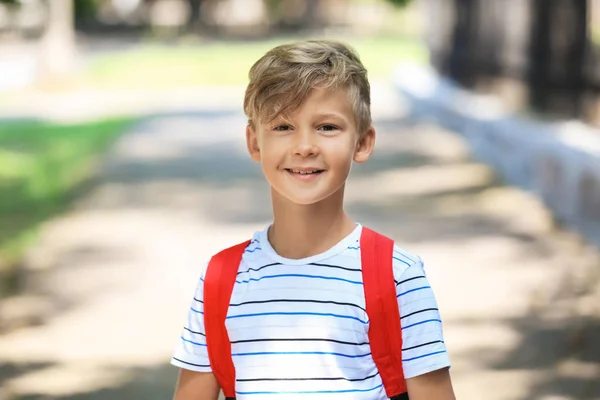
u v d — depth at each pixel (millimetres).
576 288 7375
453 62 20438
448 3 20891
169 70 33656
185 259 8648
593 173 9289
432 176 13078
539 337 6227
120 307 7125
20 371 5824
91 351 6164
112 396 5383
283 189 2195
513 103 14680
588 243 8852
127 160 15125
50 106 24375
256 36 55125
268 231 2316
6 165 14664
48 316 6938
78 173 13867
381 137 17406
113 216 10727
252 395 2195
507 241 9062
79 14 56688
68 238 9594
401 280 2188
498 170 13219
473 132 15570
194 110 22750
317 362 2162
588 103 11398
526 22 13938
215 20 63875
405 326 2178
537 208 10484
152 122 20484
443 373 2203
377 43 48375
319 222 2225
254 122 2262
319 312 2176
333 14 66312
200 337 2299
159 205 11375
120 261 8594
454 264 8211
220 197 11883
